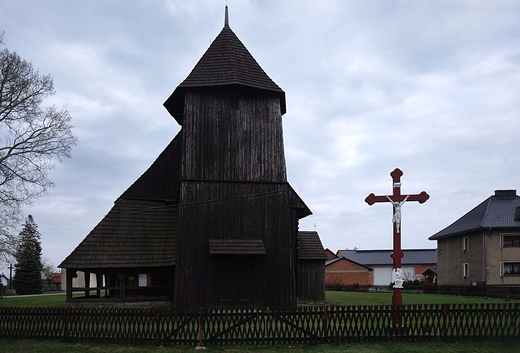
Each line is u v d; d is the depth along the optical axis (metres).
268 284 19.98
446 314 12.88
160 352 11.81
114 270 20.06
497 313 12.96
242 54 22.30
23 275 54.12
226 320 12.59
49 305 24.61
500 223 38.78
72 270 19.73
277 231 20.55
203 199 20.14
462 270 42.44
